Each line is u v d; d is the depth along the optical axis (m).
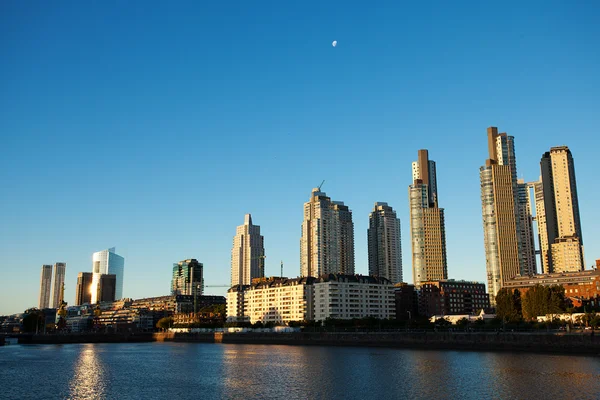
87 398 125.88
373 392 126.44
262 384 142.50
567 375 141.00
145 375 166.75
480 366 165.75
